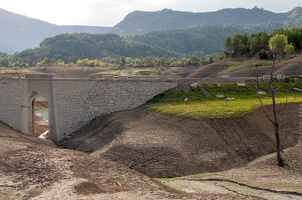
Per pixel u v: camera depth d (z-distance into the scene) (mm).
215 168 36312
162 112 50031
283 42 100312
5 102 54938
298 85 67875
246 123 44844
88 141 49719
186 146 39094
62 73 175750
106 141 46594
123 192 21766
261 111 49594
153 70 165875
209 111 47906
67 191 20609
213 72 123375
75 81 56906
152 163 35594
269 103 53312
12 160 27672
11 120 55062
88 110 57625
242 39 143000
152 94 61531
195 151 38688
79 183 22359
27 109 55781
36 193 20469
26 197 19781
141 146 38000
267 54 118125
